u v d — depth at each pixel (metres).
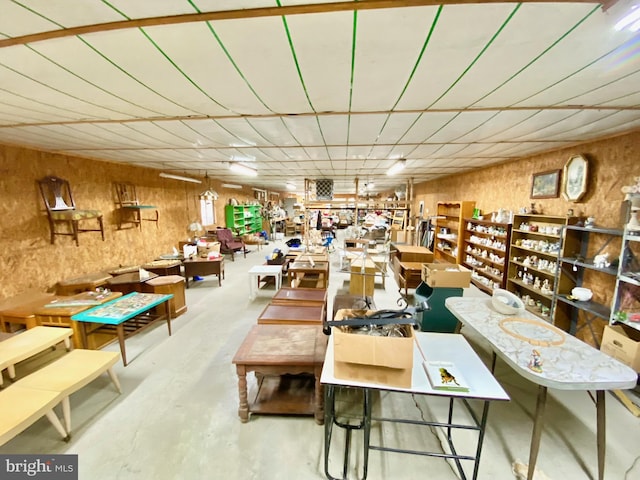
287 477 1.56
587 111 2.03
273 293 4.88
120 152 3.75
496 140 2.97
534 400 2.18
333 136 2.86
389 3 0.94
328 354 1.66
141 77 1.52
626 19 0.98
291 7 0.96
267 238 11.26
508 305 2.18
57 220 3.72
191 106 1.99
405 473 1.59
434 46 1.21
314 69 1.44
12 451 1.70
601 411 1.47
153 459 1.66
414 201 9.67
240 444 1.77
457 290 3.22
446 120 2.29
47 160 3.60
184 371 2.54
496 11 0.98
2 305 2.96
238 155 4.00
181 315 3.87
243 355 1.91
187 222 7.05
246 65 1.39
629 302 2.33
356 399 2.20
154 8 0.96
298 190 14.07
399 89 1.70
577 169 3.03
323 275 4.50
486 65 1.38
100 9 0.96
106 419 1.95
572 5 0.93
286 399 2.09
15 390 1.72
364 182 8.53
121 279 3.76
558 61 1.33
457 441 1.79
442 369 1.50
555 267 3.22
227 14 0.99
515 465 1.62
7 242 3.14
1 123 2.38
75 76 1.50
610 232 2.40
